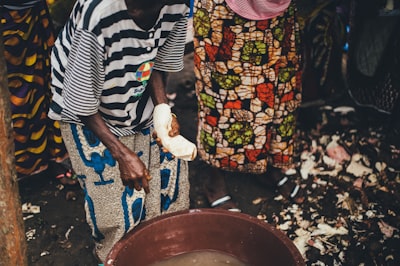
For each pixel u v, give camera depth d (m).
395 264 2.51
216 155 2.62
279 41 2.33
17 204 1.69
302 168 3.09
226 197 2.81
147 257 2.04
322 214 2.80
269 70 2.38
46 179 2.97
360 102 3.47
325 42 3.25
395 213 2.80
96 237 2.22
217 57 2.36
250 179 3.02
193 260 2.11
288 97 2.54
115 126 1.97
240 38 2.29
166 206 2.31
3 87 1.51
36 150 2.75
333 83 3.50
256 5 2.19
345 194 2.91
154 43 1.78
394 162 3.12
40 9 2.43
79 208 2.81
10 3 2.28
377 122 3.44
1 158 1.58
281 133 2.62
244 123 2.50
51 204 2.83
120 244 1.92
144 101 2.00
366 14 3.17
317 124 3.41
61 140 2.77
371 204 2.85
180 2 1.79
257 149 2.57
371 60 3.31
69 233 2.66
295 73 2.52
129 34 1.69
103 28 1.63
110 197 2.06
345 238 2.65
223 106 2.47
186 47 3.02
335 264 2.51
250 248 2.08
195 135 3.36
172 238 2.08
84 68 1.68
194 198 2.90
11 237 1.71
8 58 2.42
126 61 1.75
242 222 2.06
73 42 1.67
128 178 1.84
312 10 3.16
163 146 1.90
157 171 2.17
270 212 2.82
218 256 2.12
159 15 1.74
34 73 2.54
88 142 1.96
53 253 2.56
